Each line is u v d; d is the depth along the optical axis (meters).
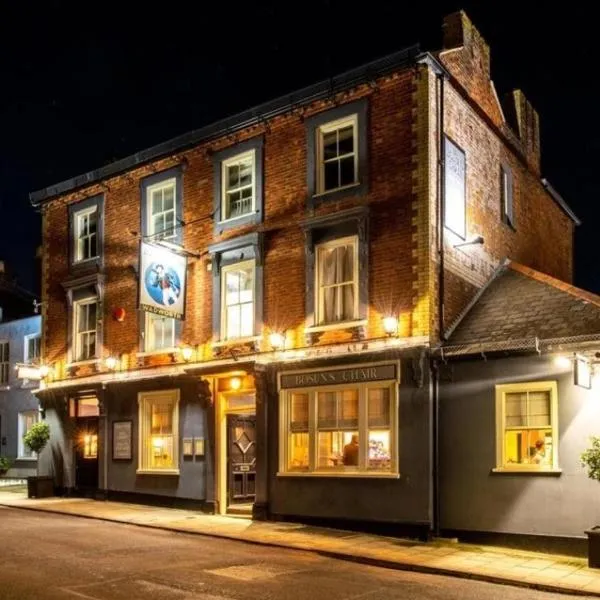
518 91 20.00
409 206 15.00
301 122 16.95
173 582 9.83
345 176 16.28
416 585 10.22
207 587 9.59
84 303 21.39
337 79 16.08
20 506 18.62
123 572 10.39
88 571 10.41
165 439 19.06
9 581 9.62
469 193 16.45
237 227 17.77
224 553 12.27
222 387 17.75
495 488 13.55
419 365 14.34
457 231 15.70
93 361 20.67
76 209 21.86
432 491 14.06
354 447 15.25
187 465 18.22
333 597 9.26
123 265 20.28
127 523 15.73
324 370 15.62
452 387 14.23
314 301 16.08
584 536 12.52
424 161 14.89
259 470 16.39
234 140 18.12
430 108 15.05
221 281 17.94
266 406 16.48
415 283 14.68
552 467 13.05
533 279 15.84
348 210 15.66
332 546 13.02
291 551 12.79
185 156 19.17
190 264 18.61
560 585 10.20
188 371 17.52
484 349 13.79
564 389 13.12
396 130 15.41
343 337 15.52
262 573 10.62
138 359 19.58
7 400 27.22
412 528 14.10
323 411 15.74
